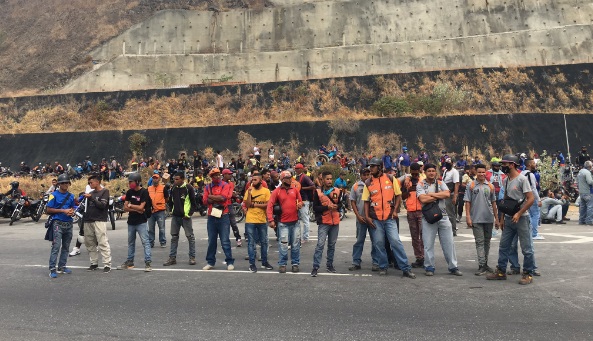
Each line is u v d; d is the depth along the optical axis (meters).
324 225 8.72
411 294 7.12
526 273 7.68
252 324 5.82
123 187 24.36
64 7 50.69
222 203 9.32
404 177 9.59
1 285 8.15
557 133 31.97
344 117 34.78
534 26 41.72
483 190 8.43
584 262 9.04
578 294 6.92
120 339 5.36
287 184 8.95
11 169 33.41
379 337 5.26
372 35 43.72
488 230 8.51
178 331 5.61
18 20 50.34
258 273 8.88
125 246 12.56
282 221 8.93
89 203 9.35
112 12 48.62
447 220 8.48
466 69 38.22
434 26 43.47
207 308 6.55
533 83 36.38
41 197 20.64
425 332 5.41
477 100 35.56
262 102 37.81
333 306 6.55
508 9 42.78
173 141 34.34
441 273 8.62
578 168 25.14
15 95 40.50
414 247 9.36
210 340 5.28
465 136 32.19
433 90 36.25
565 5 42.12
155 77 41.75
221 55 42.97
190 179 23.28
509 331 5.40
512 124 32.56
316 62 42.25
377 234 8.42
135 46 43.88
